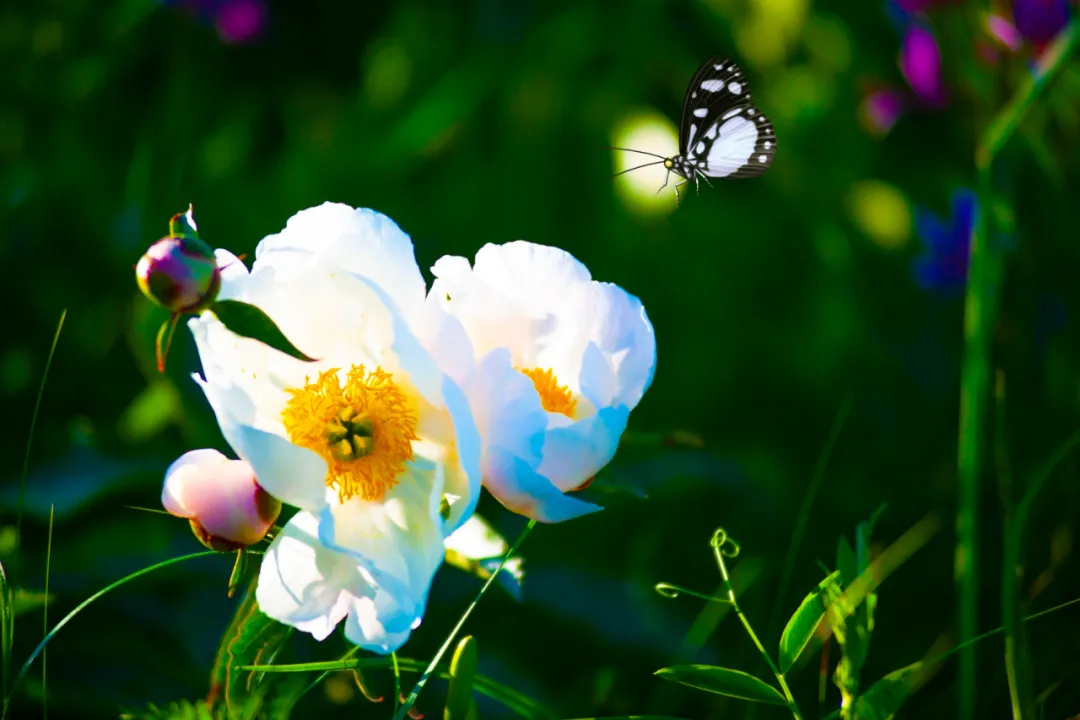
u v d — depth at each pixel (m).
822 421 2.09
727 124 1.45
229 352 1.21
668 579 1.59
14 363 1.91
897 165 2.27
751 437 2.09
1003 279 1.74
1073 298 1.78
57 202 2.18
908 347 2.17
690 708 1.45
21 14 2.33
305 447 1.21
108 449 1.61
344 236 1.21
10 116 2.28
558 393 1.23
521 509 1.20
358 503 1.21
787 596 1.55
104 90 2.40
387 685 1.42
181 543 1.52
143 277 1.15
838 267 2.30
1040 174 1.79
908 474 1.87
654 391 2.22
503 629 1.50
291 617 1.19
